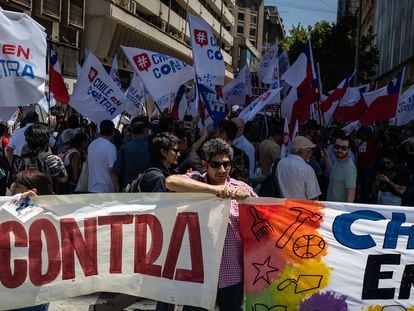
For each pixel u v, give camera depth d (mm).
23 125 8953
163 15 46219
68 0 28797
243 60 90500
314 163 7492
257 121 13008
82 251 3768
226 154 3898
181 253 3873
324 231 3982
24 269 3646
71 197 3744
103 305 4508
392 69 44906
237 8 115250
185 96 12062
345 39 38000
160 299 3871
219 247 3846
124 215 3832
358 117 13531
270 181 5797
